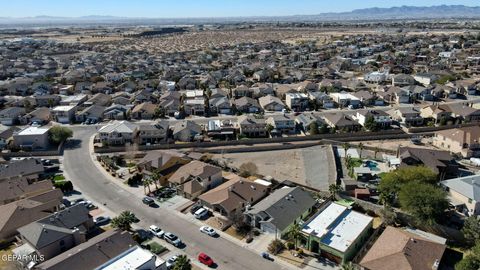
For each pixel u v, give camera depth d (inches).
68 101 5462.6
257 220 2497.5
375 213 2642.7
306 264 2121.1
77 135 4367.6
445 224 2481.5
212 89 6225.4
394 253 2000.5
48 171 3380.9
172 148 3954.2
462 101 5590.6
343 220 2406.5
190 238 2378.2
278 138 4146.2
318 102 5428.2
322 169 3390.7
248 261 2155.5
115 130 4015.8
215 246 2299.5
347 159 3526.1
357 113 4803.2
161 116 5019.7
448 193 2783.0
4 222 2362.2
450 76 6742.1
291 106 5319.9
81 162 3602.4
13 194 2768.2
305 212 2600.9
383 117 4530.0
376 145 4035.4
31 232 2191.2
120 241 2122.3
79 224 2377.0
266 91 6048.2
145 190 3002.0
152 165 3262.8
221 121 4564.5
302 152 3885.3
